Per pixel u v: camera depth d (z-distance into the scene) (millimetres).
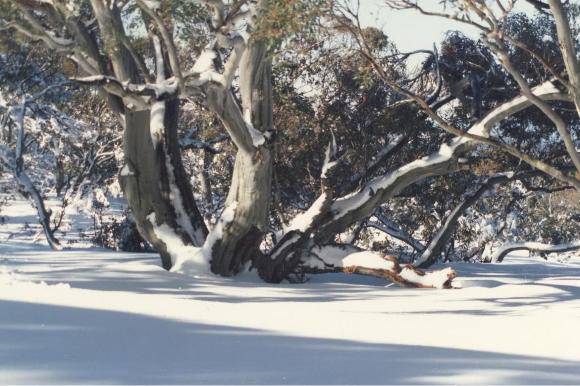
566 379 6906
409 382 6277
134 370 6109
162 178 24703
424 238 40906
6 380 5418
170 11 18844
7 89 40531
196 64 21094
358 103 30891
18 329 7680
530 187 34562
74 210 40406
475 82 27047
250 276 24266
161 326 8898
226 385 5801
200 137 38281
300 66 30078
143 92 19719
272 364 6859
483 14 16844
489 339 10547
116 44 20656
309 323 10773
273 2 17938
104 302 10953
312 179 29125
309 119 30953
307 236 24312
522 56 30578
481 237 43594
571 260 50375
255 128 22922
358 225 36312
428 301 19188
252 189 23156
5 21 20250
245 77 22609
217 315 10797
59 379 5547
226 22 19062
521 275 29891
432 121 31734
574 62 17109
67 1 20922
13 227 49469
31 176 50531
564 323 12820
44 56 39188
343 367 6863
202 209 41594
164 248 24391
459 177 35125
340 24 18469
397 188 24750
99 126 41625
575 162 17906
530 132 33688
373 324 11398
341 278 26281
